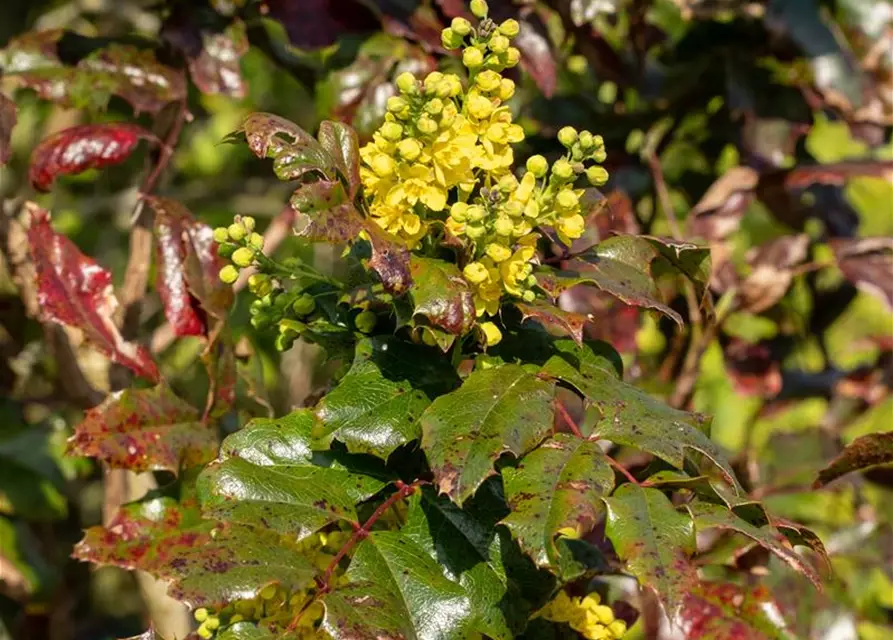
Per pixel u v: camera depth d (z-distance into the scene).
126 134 1.00
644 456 1.10
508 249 0.79
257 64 1.71
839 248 1.15
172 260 0.97
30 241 0.97
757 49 1.16
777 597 1.13
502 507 0.81
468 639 0.79
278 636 0.79
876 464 0.91
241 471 0.80
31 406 1.27
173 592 0.77
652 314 0.84
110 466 0.92
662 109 1.18
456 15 1.04
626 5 1.15
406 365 0.81
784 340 1.21
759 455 1.21
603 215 1.11
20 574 1.20
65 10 1.56
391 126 0.78
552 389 0.78
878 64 1.12
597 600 0.86
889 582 1.16
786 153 1.14
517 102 1.18
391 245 0.77
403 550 0.80
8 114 0.98
